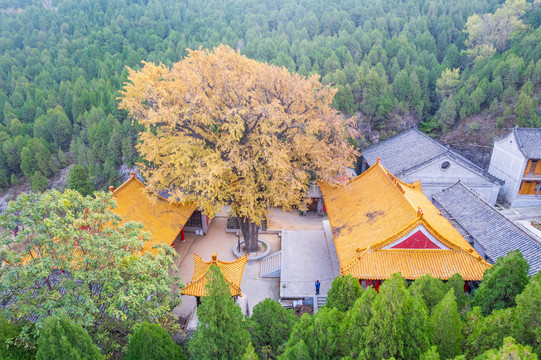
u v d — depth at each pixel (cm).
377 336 1443
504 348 1228
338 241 3153
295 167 3684
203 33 9038
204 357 1656
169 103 3503
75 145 6694
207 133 3656
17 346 1708
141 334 1645
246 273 3700
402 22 8700
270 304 1925
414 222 2703
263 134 3325
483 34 7600
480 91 6047
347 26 8612
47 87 8200
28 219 1959
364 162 6062
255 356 1484
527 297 1442
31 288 2014
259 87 3681
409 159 5028
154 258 2384
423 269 2669
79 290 1934
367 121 6538
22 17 10906
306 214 4875
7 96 8250
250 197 3269
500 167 4988
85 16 10356
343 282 1895
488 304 1819
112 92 7212
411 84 6669
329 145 3784
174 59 7869
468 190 4012
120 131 6181
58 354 1516
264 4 10306
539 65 5862
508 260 1784
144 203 3578
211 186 3188
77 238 2105
